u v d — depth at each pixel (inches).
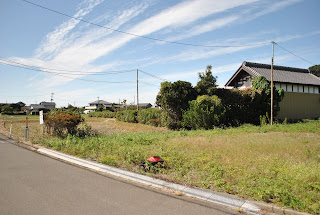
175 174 239.6
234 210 158.7
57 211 154.3
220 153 315.9
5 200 172.9
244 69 984.9
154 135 563.5
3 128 839.1
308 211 147.9
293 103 965.2
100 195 186.1
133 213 152.3
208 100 697.6
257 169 239.9
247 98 811.4
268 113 831.1
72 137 526.3
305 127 602.2
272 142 385.4
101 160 303.0
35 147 441.7
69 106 2923.2
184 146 382.0
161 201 174.6
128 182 222.7
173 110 765.9
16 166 286.0
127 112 1219.2
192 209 159.9
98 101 3555.6
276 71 1019.9
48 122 621.0
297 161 266.7
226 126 745.0
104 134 659.4
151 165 255.4
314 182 194.2
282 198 162.6
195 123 689.0
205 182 205.6
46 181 222.7
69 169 272.8
